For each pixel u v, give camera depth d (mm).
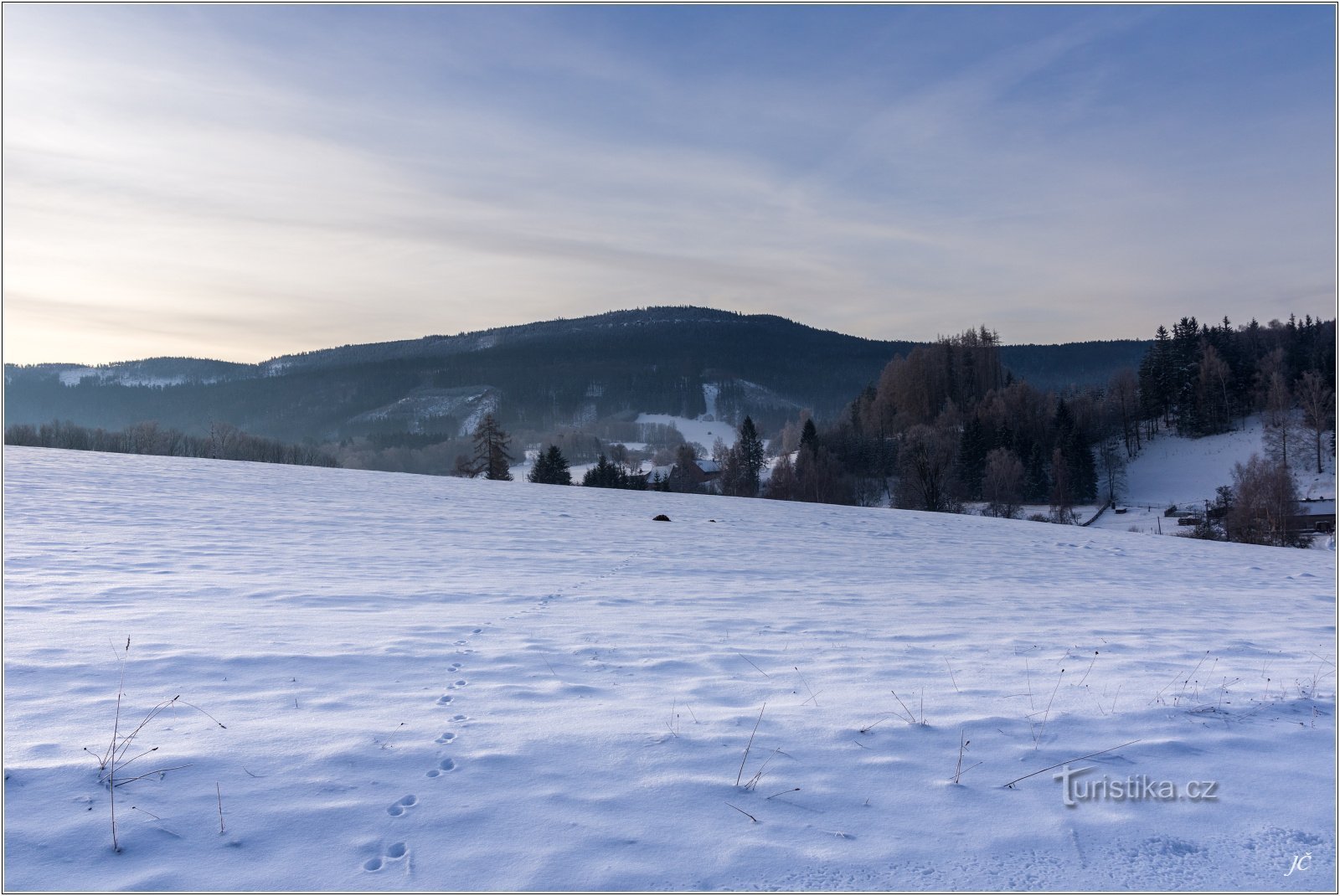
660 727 4867
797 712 5258
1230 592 14500
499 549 15562
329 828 3514
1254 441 76938
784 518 26812
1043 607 11164
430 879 3203
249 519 17750
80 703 4891
